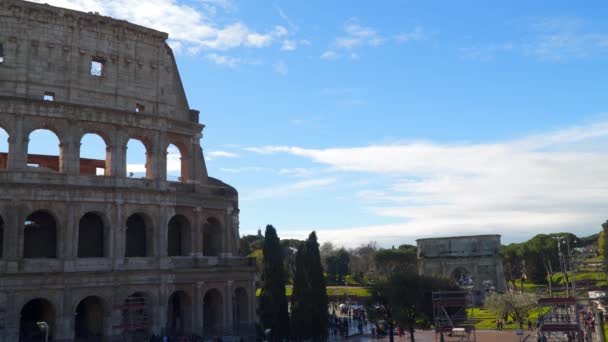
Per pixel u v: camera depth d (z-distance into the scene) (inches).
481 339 3796.8
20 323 3006.9
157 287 3235.7
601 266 3597.4
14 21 3073.3
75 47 3235.7
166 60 3627.0
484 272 6451.8
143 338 3147.1
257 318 3912.4
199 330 3358.8
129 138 3334.2
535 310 5251.0
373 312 3503.9
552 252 7637.8
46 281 2856.8
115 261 3110.2
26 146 2970.0
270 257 3597.4
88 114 3169.3
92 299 3189.0
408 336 4178.2
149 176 3430.1
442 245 6692.9
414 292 3270.2
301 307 3464.6
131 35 3472.0
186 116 3710.6
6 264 2773.1
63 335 2864.2
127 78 3410.4
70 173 3051.2
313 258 3553.2
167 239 3462.1
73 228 2997.0
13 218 2824.8
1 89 2984.7
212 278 3486.7
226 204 3742.6
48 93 3120.1
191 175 3609.7
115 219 3152.1
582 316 3814.0
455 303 3206.2
